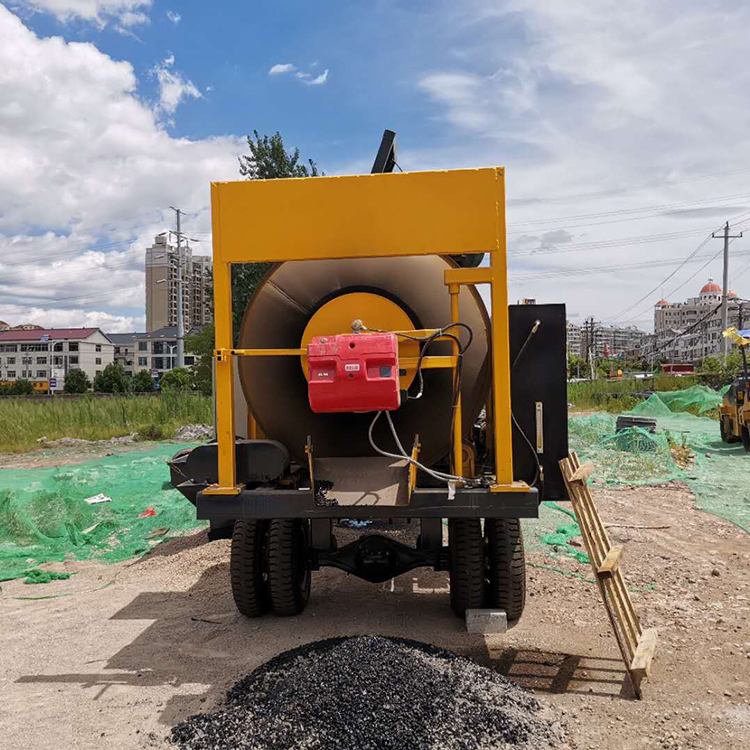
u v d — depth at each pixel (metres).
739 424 14.62
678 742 3.34
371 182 4.27
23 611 5.78
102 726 3.63
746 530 7.67
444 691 3.56
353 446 4.72
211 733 3.41
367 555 5.07
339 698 3.48
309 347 4.05
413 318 4.64
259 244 4.36
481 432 5.59
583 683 4.01
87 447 19.02
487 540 5.02
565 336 4.51
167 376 52.78
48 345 116.25
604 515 8.52
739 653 4.42
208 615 5.39
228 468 4.46
